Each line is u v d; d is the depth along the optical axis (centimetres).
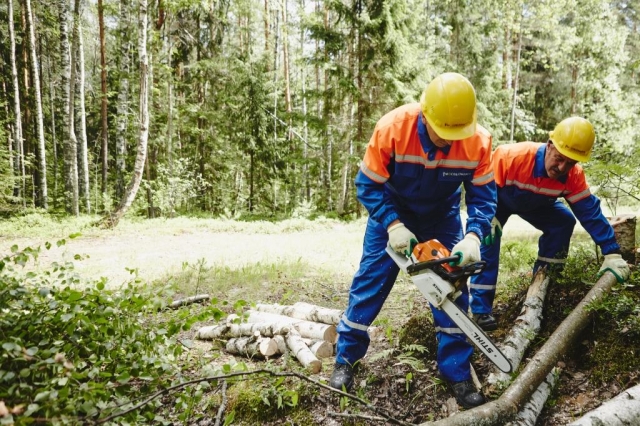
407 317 393
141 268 646
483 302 327
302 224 1245
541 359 242
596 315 282
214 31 1812
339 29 1428
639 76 2220
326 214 1583
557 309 318
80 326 228
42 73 2175
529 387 229
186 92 1922
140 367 227
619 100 1842
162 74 1691
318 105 1772
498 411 212
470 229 243
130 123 1972
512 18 1689
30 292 224
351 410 249
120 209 1163
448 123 222
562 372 266
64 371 195
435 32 1845
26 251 233
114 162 2442
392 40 1295
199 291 510
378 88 1374
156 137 1883
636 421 194
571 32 1736
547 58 2033
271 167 1808
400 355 298
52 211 1510
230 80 1723
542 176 313
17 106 1630
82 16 1597
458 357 253
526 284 365
